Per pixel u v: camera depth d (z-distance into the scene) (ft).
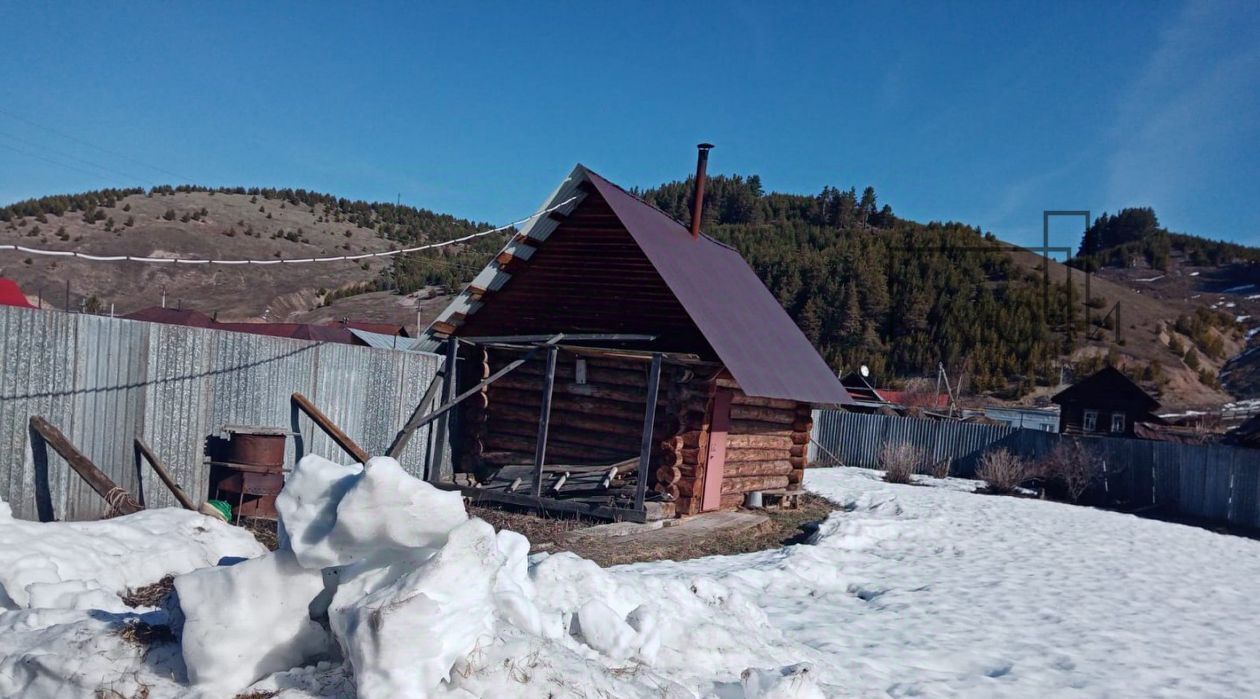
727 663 18.28
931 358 263.29
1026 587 35.86
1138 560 46.24
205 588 13.12
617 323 47.34
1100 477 87.40
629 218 47.42
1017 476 86.63
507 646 13.00
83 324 28.84
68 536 21.63
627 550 36.96
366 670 11.68
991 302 295.48
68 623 14.87
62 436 27.68
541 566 19.43
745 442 52.26
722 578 32.17
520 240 47.78
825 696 16.84
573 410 48.39
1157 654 26.23
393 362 44.42
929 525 51.47
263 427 33.81
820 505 60.70
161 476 30.86
